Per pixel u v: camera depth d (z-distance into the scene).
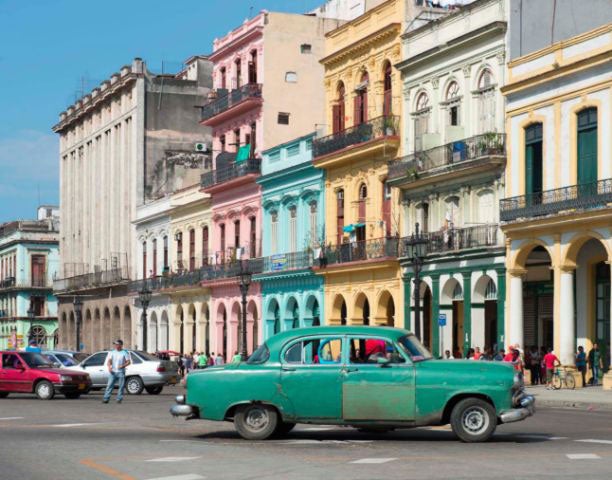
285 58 61.09
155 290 71.50
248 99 60.47
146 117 77.06
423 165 45.16
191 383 19.70
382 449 17.73
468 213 43.38
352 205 51.22
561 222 37.59
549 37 41.78
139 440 19.59
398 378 18.84
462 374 18.70
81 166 90.94
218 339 64.38
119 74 80.31
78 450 17.84
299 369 19.25
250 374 19.41
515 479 13.96
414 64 47.00
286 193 57.12
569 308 38.03
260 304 59.31
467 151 42.56
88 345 86.69
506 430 21.67
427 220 46.34
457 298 44.22
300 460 16.23
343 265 50.28
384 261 47.22
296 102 61.12
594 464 15.53
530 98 40.16
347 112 52.72
